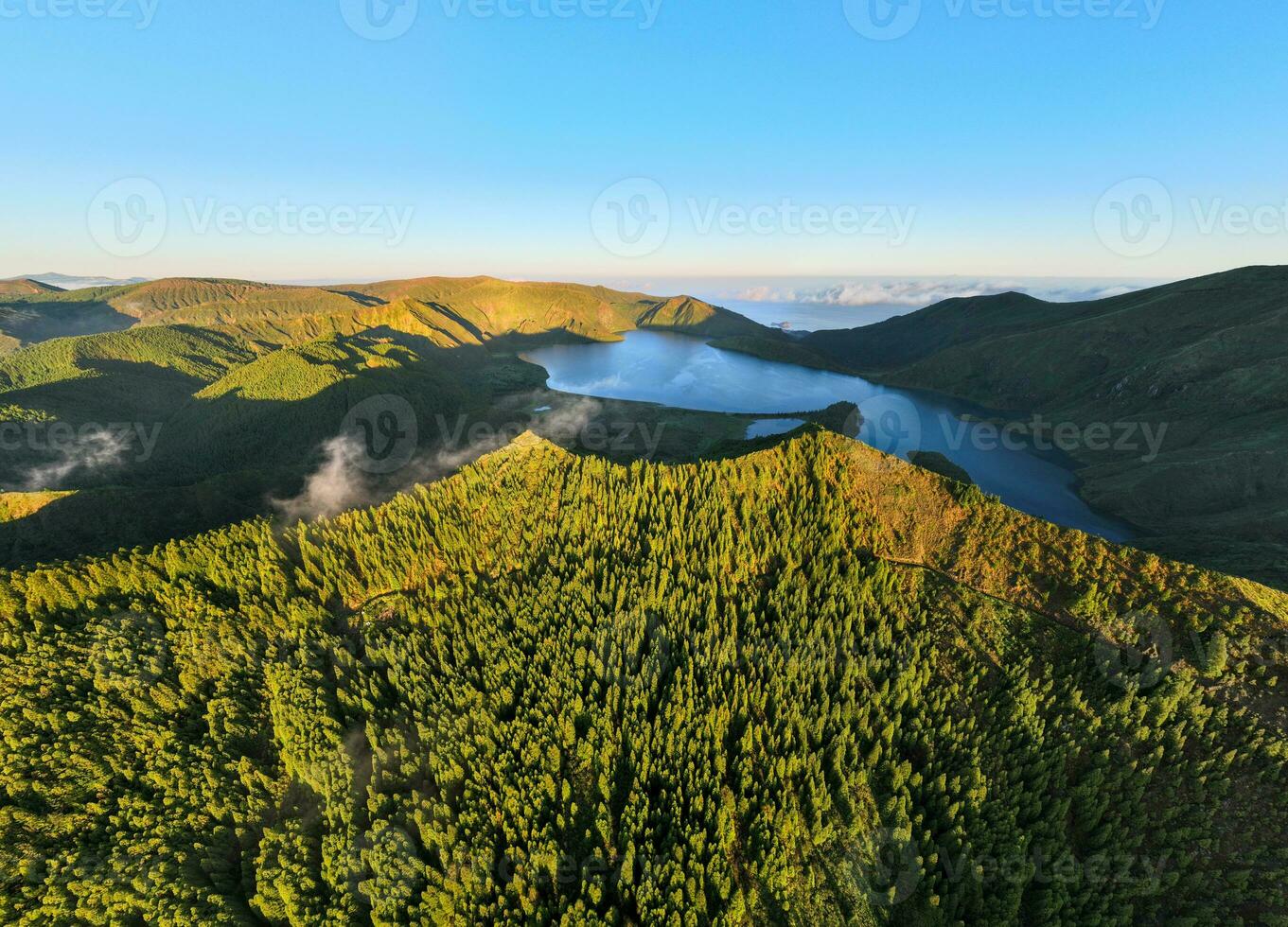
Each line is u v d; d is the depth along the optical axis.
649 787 67.31
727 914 56.28
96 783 68.81
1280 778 65.00
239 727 77.31
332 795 67.81
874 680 80.19
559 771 68.81
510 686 79.38
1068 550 90.75
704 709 74.19
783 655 81.00
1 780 67.31
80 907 56.91
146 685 81.06
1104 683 76.44
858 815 65.44
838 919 59.38
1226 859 61.44
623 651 82.25
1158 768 68.75
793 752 69.69
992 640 83.81
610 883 59.97
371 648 87.56
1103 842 63.81
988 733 73.56
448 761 70.06
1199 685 73.62
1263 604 77.44
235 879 62.53
